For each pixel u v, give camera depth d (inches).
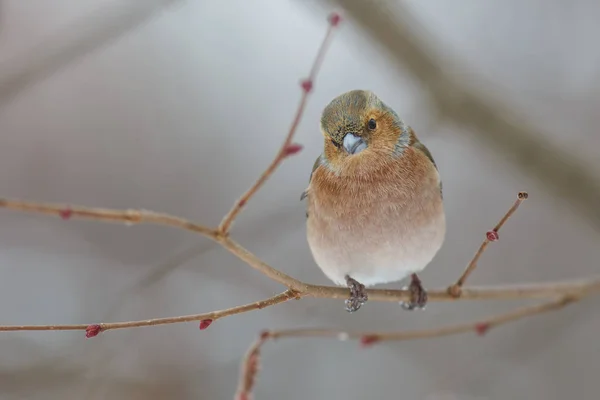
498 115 375.2
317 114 570.9
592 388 477.7
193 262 508.7
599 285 310.2
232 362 469.1
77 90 557.0
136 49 573.6
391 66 386.0
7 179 535.5
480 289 303.4
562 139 395.2
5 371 393.1
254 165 564.4
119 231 535.8
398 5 381.1
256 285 506.9
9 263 521.0
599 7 523.2
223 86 585.0
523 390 479.2
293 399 482.6
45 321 490.0
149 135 561.3
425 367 488.1
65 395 386.6
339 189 305.3
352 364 493.4
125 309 480.4
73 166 545.6
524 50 531.8
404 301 301.9
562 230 521.0
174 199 549.6
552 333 405.4
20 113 543.2
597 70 523.2
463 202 543.2
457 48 500.4
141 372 462.9
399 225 302.8
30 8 512.1
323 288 236.2
